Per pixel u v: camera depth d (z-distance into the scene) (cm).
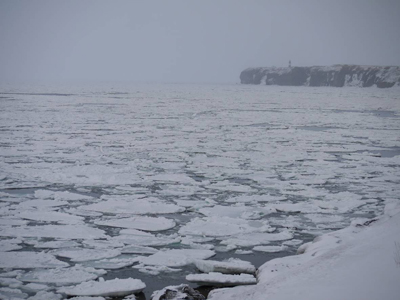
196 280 640
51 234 823
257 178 1302
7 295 595
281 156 1658
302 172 1397
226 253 763
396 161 1606
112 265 700
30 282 637
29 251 746
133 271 684
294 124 2791
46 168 1372
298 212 997
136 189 1159
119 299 595
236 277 645
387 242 598
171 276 668
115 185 1195
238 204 1045
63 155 1595
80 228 855
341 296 437
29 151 1661
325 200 1090
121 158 1563
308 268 541
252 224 911
